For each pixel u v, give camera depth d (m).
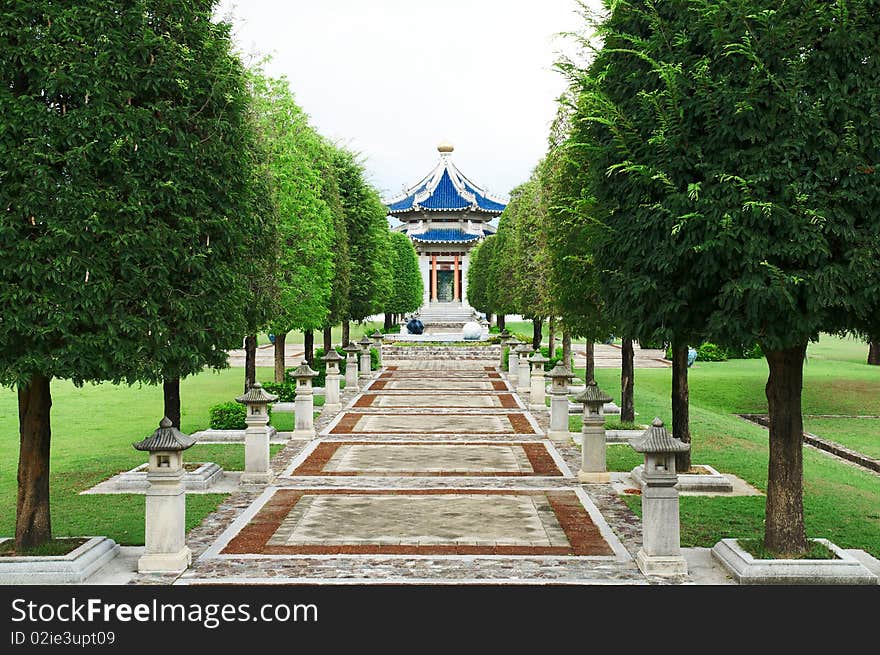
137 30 10.52
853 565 10.46
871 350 48.97
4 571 10.54
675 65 10.07
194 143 11.02
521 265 34.03
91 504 14.97
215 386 36.00
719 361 50.22
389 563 11.54
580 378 38.88
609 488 16.38
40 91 9.99
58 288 9.84
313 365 37.34
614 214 11.47
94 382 10.77
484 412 27.91
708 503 14.92
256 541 12.61
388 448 20.95
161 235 10.56
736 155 9.43
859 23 9.30
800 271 9.28
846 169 9.26
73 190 9.85
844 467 19.41
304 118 25.33
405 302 66.62
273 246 19.84
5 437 23.19
